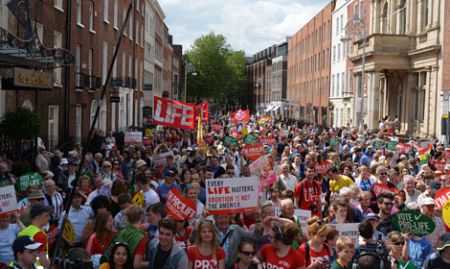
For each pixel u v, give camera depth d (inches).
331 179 550.9
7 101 836.6
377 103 1726.1
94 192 471.8
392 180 567.2
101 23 1411.2
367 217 383.2
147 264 303.1
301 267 300.8
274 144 1014.4
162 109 819.4
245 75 5925.2
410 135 1604.3
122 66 1704.0
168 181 494.3
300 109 3523.6
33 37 656.4
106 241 338.6
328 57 2797.7
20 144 764.0
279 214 435.5
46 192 429.4
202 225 299.1
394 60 1668.3
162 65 3021.7
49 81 716.0
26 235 265.9
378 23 1973.4
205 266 298.2
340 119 2504.9
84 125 1273.4
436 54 1486.2
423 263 345.1
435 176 602.9
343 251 296.8
